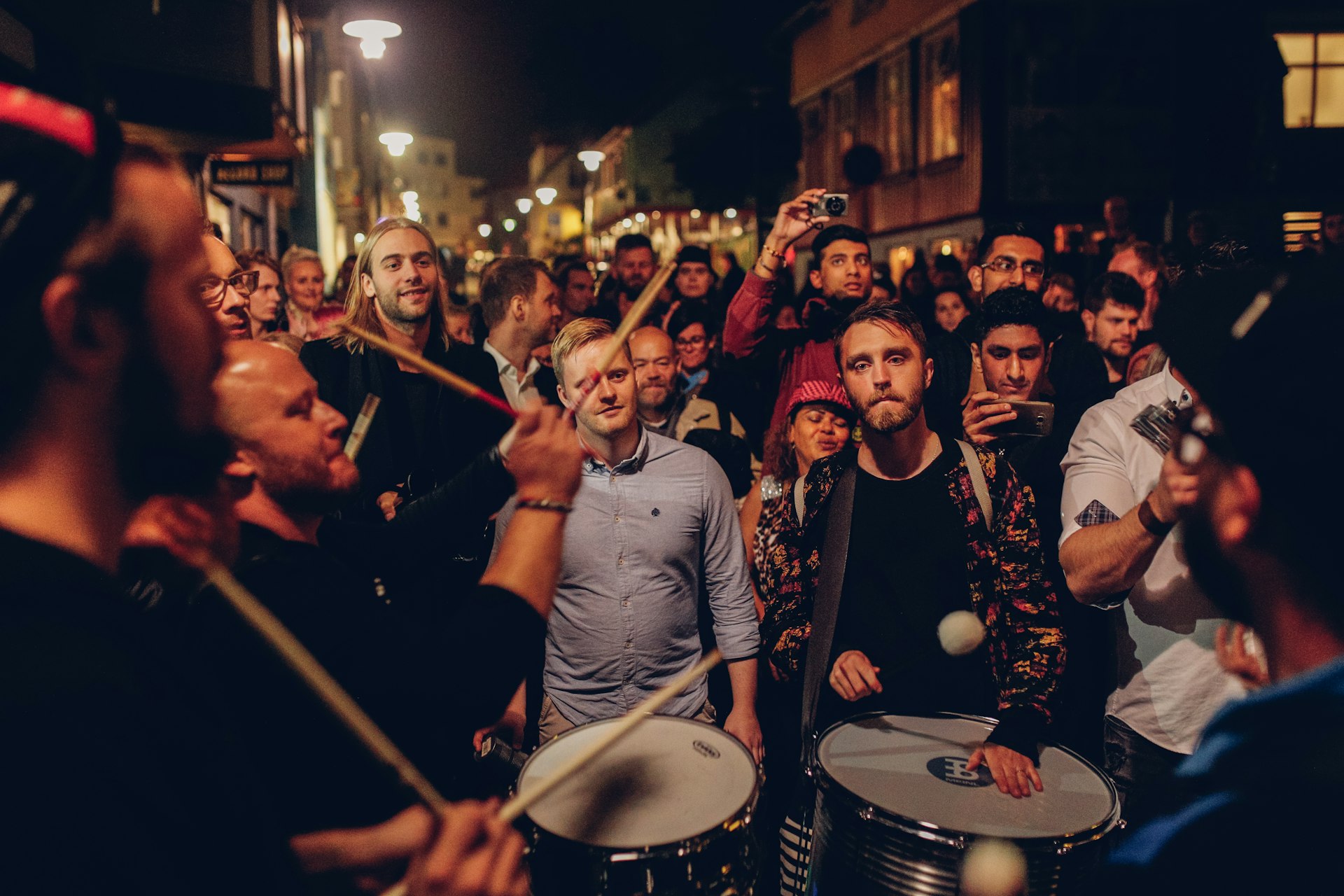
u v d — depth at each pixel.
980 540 2.49
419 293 3.34
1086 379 3.90
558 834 1.78
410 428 3.33
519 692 2.75
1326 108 14.66
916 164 17.45
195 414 0.77
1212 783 0.79
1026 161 14.78
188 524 0.97
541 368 4.76
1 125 0.67
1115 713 2.35
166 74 8.23
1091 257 13.70
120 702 0.68
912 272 9.82
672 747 2.19
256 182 11.63
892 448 2.58
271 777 1.30
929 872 1.84
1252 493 0.76
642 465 2.77
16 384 0.69
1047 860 1.80
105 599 0.72
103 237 0.69
